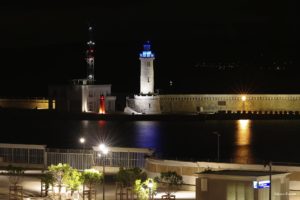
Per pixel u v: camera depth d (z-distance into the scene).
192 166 120.12
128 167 140.50
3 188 121.62
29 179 130.88
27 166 150.50
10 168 134.00
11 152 155.75
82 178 112.50
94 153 147.38
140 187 105.88
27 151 154.12
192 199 108.06
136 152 143.12
